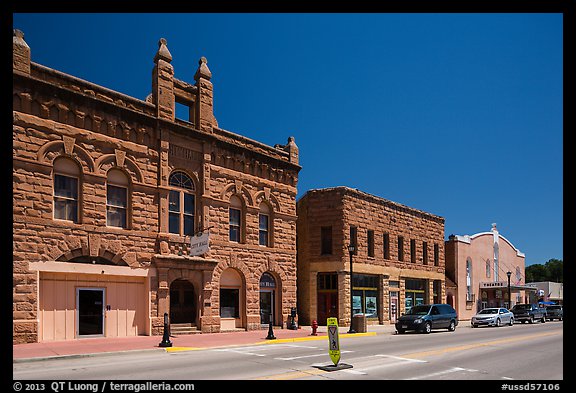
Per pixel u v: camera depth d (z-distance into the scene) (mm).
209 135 25688
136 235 22281
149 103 23562
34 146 19297
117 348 17688
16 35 19250
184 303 24547
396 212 39438
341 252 33875
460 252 49031
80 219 20625
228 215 26594
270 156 29328
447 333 28812
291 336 24641
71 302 20188
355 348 19188
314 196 35312
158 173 23469
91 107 21250
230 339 22344
